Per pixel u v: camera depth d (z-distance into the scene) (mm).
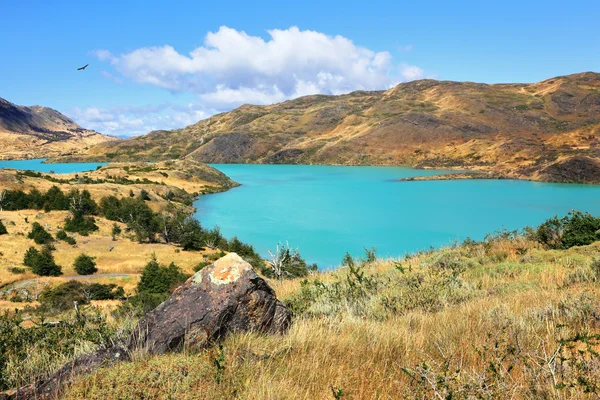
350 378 3973
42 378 4617
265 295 5645
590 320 5262
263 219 106875
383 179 193125
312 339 5047
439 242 77125
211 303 5262
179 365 3994
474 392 3242
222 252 75500
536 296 7270
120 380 3717
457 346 4711
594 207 109375
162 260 68250
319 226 95812
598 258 9258
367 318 6473
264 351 4719
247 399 3551
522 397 3332
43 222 88500
